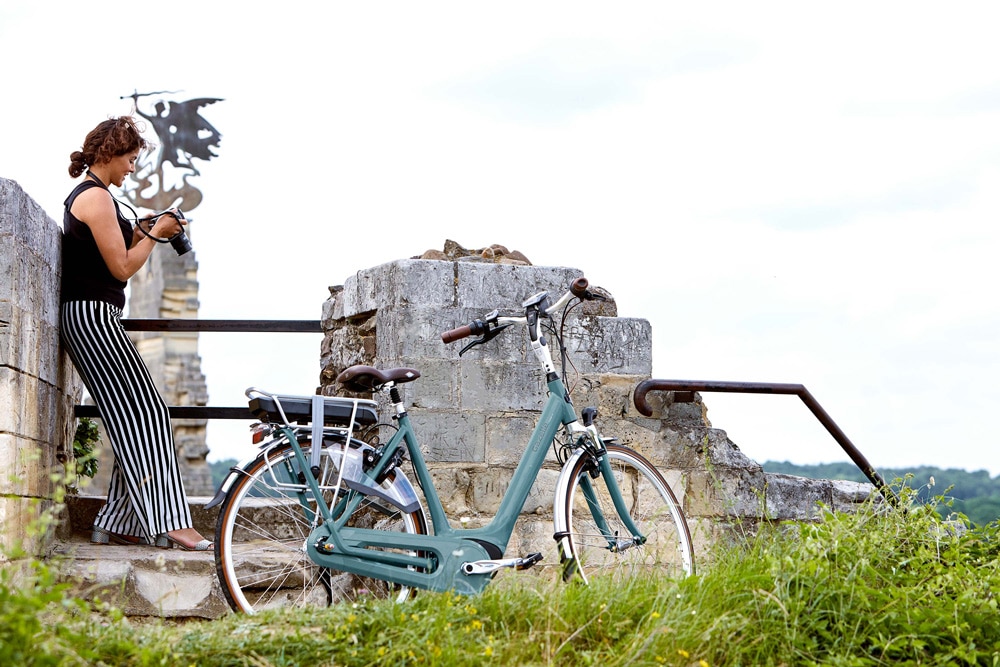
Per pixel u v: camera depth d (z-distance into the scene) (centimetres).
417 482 459
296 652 311
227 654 307
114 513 476
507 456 475
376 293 484
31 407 423
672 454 510
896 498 443
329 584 422
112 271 450
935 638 351
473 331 422
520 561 399
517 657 316
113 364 453
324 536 388
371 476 397
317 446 391
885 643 344
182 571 441
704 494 511
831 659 333
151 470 452
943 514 439
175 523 453
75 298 457
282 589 448
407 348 467
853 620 356
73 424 521
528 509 477
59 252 464
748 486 521
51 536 455
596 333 503
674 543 472
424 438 464
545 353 425
